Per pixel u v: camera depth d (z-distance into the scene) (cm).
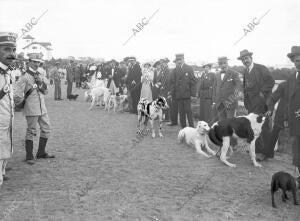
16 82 726
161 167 755
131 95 1585
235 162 809
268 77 813
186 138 944
